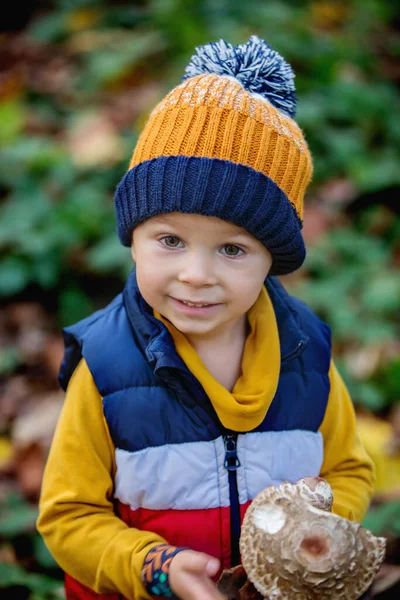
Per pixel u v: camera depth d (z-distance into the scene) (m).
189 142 1.25
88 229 3.36
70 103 4.27
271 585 1.11
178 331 1.36
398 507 2.13
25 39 4.88
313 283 3.20
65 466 1.36
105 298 3.34
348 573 1.11
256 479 1.37
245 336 1.43
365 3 5.04
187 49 4.43
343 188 3.62
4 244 3.33
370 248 3.39
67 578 1.50
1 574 1.92
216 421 1.35
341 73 4.32
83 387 1.38
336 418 1.52
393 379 2.80
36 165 3.64
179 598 1.20
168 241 1.27
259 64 1.35
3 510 2.25
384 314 3.15
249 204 1.23
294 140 1.33
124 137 3.82
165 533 1.36
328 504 1.19
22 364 3.05
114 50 4.59
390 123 4.03
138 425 1.33
